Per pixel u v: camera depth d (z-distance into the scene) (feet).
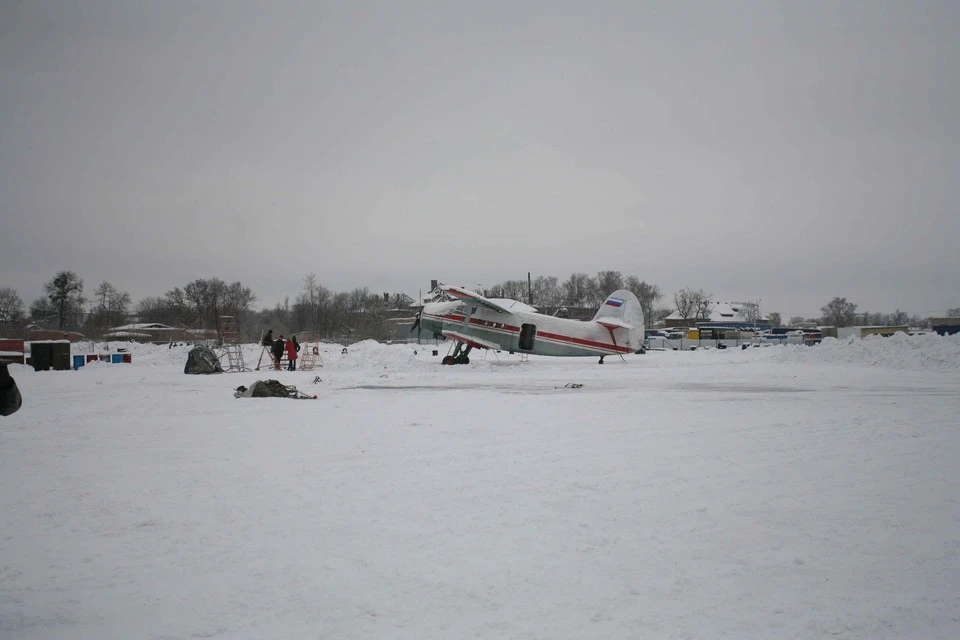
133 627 11.64
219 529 17.28
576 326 103.14
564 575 13.92
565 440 30.60
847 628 11.44
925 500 19.74
